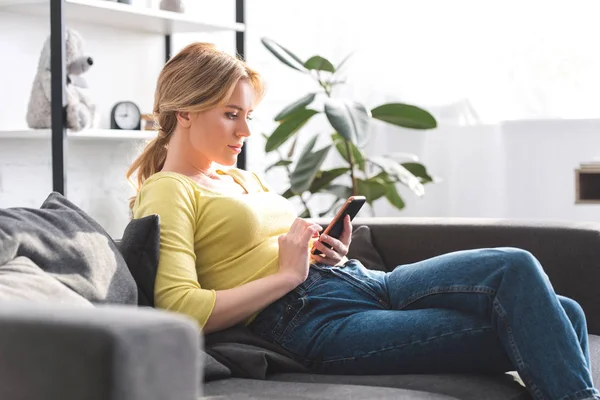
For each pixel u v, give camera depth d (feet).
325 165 16.20
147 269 6.34
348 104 12.47
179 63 7.11
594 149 13.87
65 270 5.63
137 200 6.93
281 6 16.07
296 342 6.61
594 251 8.06
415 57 15.14
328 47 15.87
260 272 6.82
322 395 5.63
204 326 6.39
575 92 13.88
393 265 8.82
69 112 10.89
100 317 3.34
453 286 6.35
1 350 3.34
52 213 5.94
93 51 13.00
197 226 6.79
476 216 14.84
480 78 14.64
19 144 12.01
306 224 6.79
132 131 12.34
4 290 5.01
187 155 7.16
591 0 13.67
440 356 6.28
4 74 11.73
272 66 16.14
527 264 6.08
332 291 6.81
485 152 14.67
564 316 6.00
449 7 14.80
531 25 14.14
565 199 14.14
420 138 15.23
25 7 11.46
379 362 6.38
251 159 15.92
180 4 12.85
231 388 5.90
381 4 15.35
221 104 7.01
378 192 14.06
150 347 3.27
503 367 6.34
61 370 3.23
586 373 5.85
